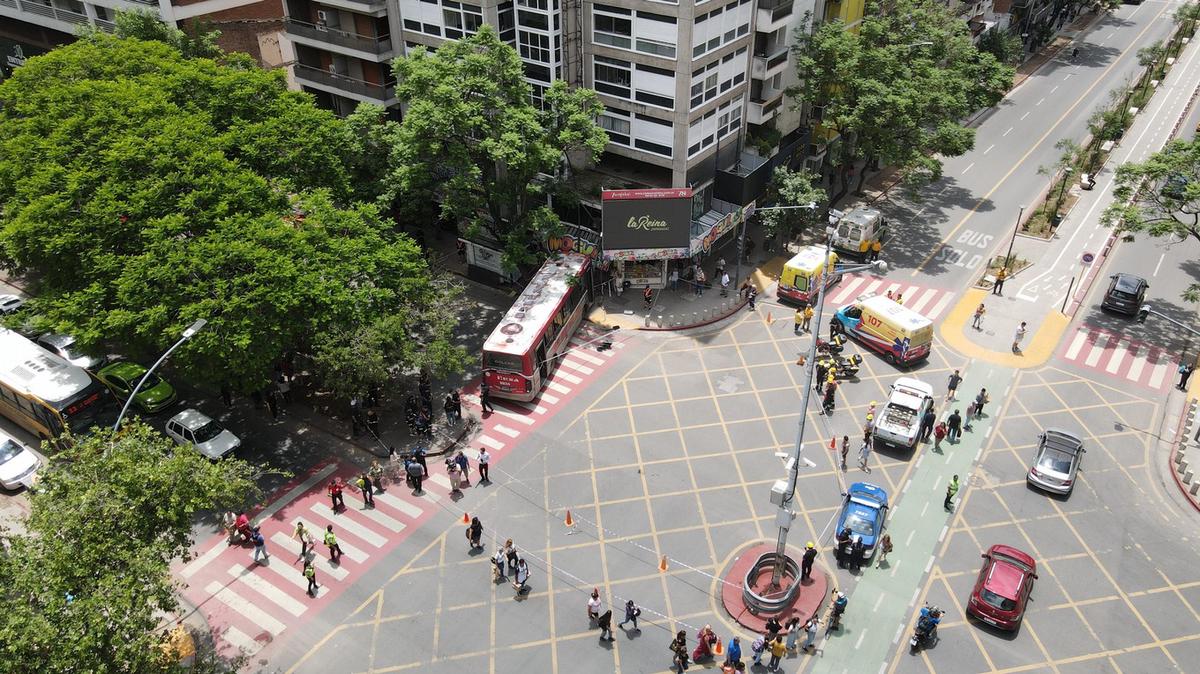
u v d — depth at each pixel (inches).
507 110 1608.0
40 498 863.7
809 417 1517.0
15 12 2593.5
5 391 1455.5
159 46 1814.7
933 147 2050.9
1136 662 1060.5
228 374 1312.7
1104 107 2874.0
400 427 1491.1
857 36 2097.7
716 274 1966.0
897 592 1160.2
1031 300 1865.2
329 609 1145.4
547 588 1175.6
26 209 1293.1
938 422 1497.3
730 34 1759.4
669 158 1791.3
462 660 1070.4
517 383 1512.1
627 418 1517.0
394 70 1673.2
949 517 1289.4
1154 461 1403.8
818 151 2305.6
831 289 1916.8
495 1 1763.0
